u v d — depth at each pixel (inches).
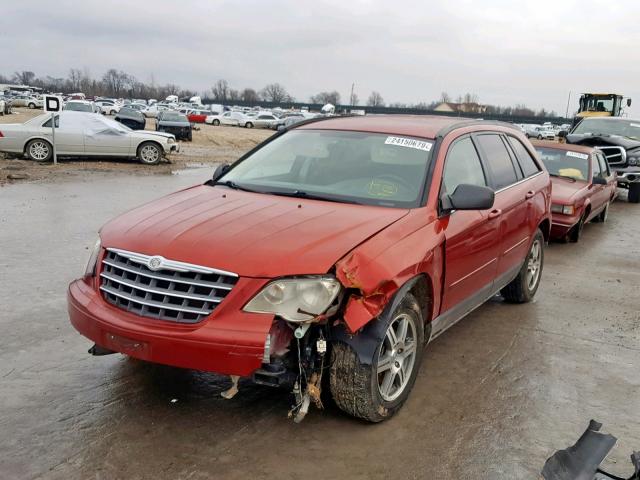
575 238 402.9
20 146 695.7
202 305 128.5
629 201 649.0
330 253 131.6
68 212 407.2
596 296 272.8
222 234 137.5
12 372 165.6
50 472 122.6
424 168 172.6
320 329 133.8
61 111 715.4
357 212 154.0
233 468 127.0
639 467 102.6
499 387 171.8
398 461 132.6
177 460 128.6
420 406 157.8
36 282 246.7
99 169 676.7
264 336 124.0
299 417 135.1
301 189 173.0
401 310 145.6
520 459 135.9
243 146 1288.1
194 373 169.0
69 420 142.0
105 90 6190.9
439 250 158.2
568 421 154.3
